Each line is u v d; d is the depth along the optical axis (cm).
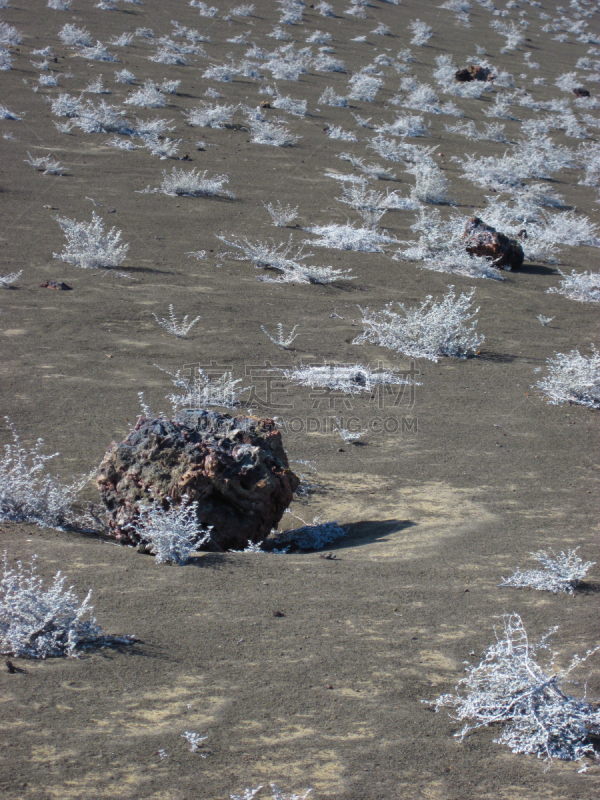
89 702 358
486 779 323
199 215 1834
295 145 2661
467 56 5116
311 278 1503
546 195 2489
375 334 1259
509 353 1244
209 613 456
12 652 402
